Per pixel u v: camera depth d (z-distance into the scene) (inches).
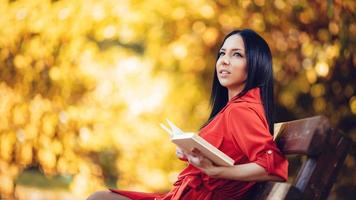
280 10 289.4
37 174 457.7
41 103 338.0
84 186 353.1
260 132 117.7
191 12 307.6
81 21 315.6
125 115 350.3
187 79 344.5
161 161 364.8
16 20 324.5
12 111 338.0
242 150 119.4
